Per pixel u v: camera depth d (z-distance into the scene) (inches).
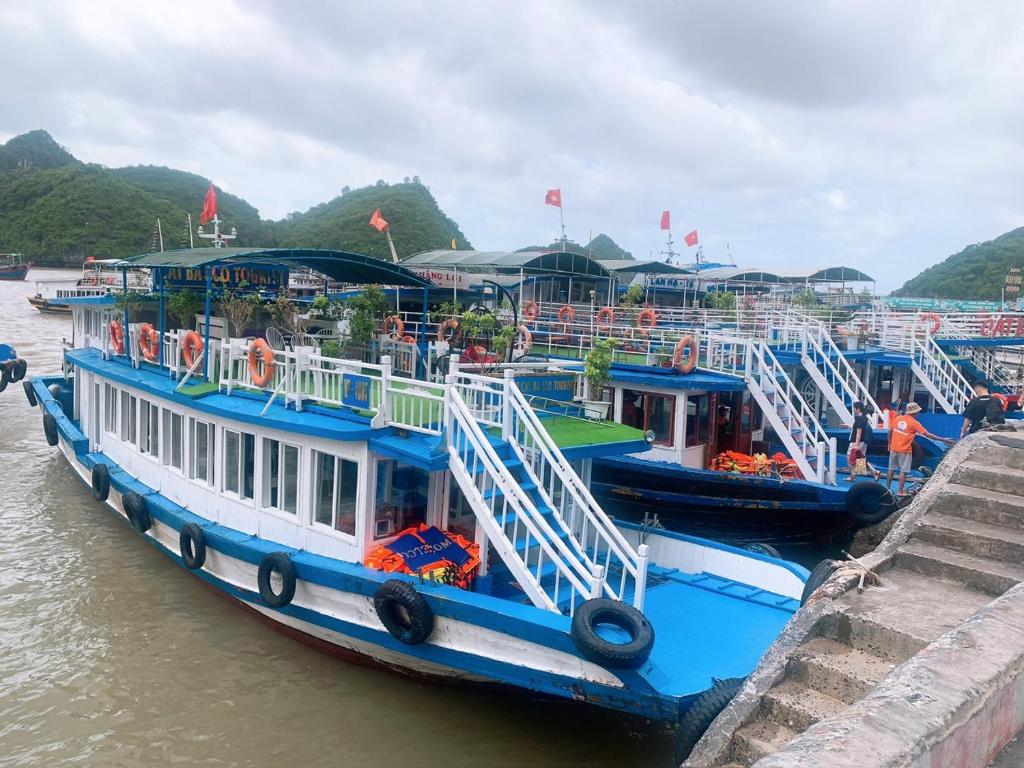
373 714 333.7
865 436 555.2
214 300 508.7
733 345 570.6
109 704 338.6
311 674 362.6
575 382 458.0
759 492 507.5
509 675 289.7
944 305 1409.9
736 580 374.6
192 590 446.9
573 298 984.9
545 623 275.9
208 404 395.9
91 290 765.3
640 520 550.6
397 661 336.2
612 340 524.4
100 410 570.3
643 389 558.6
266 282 548.1
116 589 446.3
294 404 384.5
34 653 377.4
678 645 301.9
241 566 382.6
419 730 323.9
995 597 206.5
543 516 332.5
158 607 425.4
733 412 603.5
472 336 579.5
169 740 315.6
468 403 360.2
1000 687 129.5
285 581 346.6
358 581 325.4
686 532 539.8
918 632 184.7
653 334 706.2
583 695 273.0
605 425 425.4
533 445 349.7
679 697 254.2
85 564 479.8
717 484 512.4
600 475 554.9
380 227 903.1
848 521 506.9
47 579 457.7
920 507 249.3
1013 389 931.3
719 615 332.8
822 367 697.0
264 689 350.3
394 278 500.7
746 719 183.5
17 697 341.7
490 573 345.1
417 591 305.4
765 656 202.4
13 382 982.4
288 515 372.5
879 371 786.2
